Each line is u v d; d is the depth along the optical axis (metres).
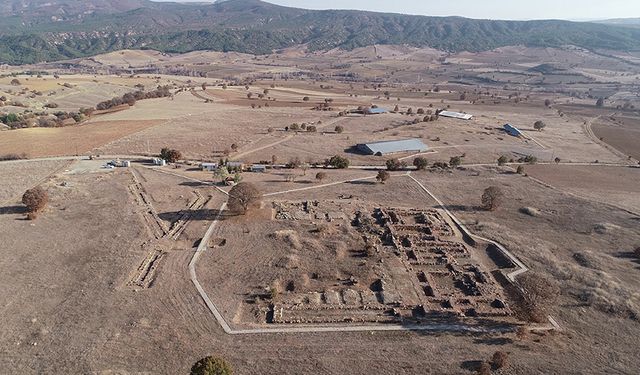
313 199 87.44
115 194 86.19
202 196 87.00
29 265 60.53
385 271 62.50
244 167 105.31
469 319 53.22
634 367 45.38
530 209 84.50
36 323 49.28
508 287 59.66
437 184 99.50
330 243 68.81
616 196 95.31
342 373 43.72
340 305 54.66
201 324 50.12
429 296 57.66
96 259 62.62
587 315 53.69
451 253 68.31
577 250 69.25
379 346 47.75
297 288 58.09
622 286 58.88
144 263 62.34
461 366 45.06
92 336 47.50
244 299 55.34
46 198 77.81
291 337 48.72
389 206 85.31
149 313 51.56
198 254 65.00
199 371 38.31
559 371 44.62
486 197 84.56
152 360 44.44
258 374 43.12
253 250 66.38
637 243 71.81
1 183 90.38
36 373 42.31
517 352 47.28
